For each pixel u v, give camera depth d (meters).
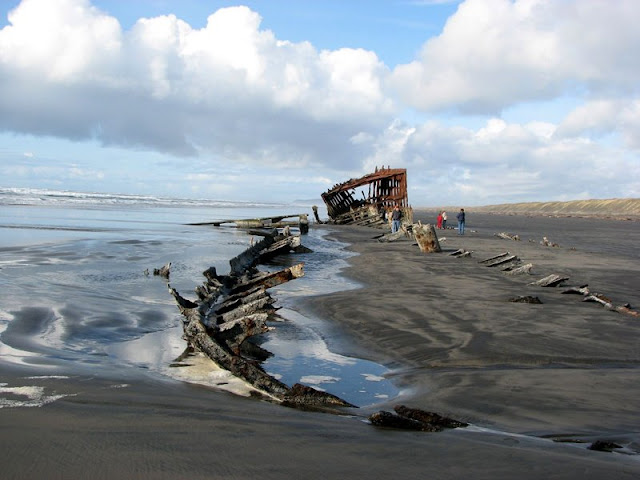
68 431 3.15
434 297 10.14
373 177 42.22
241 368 4.75
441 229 38.97
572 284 12.54
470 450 3.06
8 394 3.94
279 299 10.34
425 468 2.75
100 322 7.27
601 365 5.89
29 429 3.16
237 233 29.12
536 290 11.25
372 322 8.05
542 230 44.00
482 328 7.55
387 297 10.13
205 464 2.71
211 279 10.29
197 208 70.88
